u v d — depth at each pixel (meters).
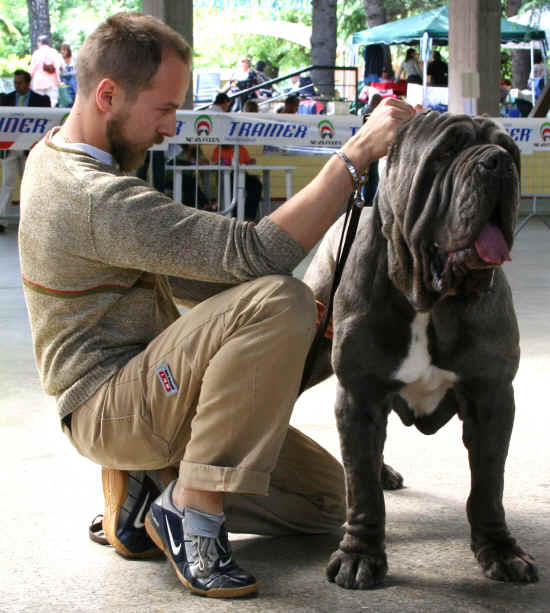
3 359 4.66
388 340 2.17
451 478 2.97
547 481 2.91
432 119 1.98
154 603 2.09
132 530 2.35
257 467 2.06
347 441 2.24
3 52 35.47
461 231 1.86
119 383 2.19
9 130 8.55
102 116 2.19
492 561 2.23
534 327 5.31
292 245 2.07
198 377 2.11
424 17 17.52
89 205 2.07
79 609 2.05
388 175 2.06
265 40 36.97
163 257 2.05
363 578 2.16
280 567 2.31
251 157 10.75
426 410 2.37
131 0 36.78
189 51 2.26
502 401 2.23
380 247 2.17
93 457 2.30
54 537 2.51
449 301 2.10
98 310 2.21
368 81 16.95
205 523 2.14
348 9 31.19
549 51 20.59
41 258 2.17
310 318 2.06
